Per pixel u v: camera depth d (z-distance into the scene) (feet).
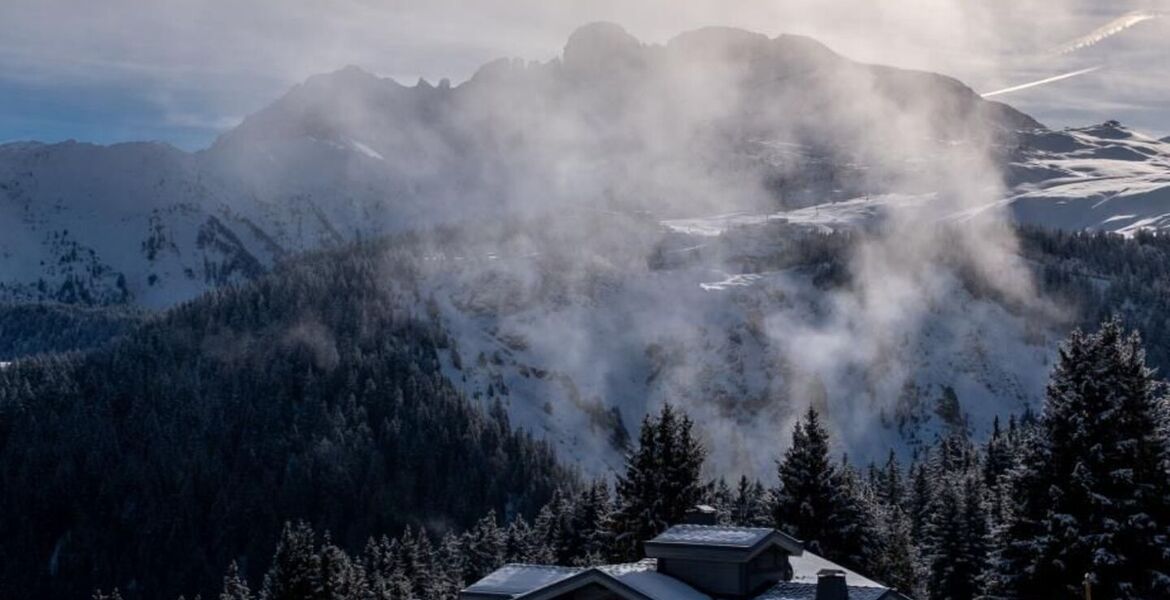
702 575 140.05
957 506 263.49
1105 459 153.58
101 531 491.72
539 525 366.63
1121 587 148.97
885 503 376.07
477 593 150.71
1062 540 152.97
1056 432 157.38
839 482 228.63
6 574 480.64
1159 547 151.23
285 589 243.19
